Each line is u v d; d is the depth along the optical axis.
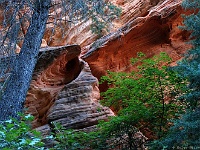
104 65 12.23
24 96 7.05
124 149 7.02
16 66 7.18
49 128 7.98
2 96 6.91
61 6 8.42
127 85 7.73
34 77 9.85
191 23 6.23
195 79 5.18
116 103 7.90
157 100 7.16
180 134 4.94
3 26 7.38
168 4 12.27
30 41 7.57
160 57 7.66
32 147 4.38
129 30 12.09
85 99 8.72
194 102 5.42
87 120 8.10
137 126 7.12
